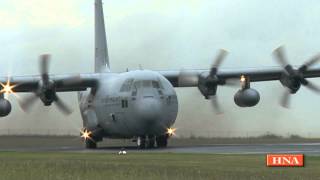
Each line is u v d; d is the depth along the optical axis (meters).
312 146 160.38
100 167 88.88
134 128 162.62
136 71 167.50
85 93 185.00
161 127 162.00
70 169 86.12
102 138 181.75
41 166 91.44
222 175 77.00
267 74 181.62
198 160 103.00
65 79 171.38
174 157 112.06
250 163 95.56
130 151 140.50
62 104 167.00
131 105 160.50
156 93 160.00
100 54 199.00
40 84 165.25
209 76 172.38
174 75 181.12
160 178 75.12
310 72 177.38
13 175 79.56
